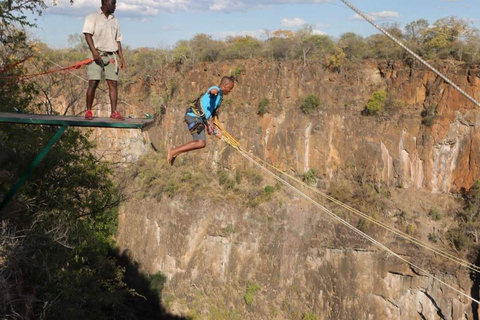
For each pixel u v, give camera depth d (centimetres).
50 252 1841
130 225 6131
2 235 1509
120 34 1178
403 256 4638
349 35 6244
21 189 1789
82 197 2333
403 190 5234
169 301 5359
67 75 3022
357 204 5162
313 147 5712
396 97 5506
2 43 2100
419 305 4544
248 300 5062
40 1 2064
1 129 1938
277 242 5234
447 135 5025
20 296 1590
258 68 6253
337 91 5841
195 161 6347
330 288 4888
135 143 6675
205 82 6688
